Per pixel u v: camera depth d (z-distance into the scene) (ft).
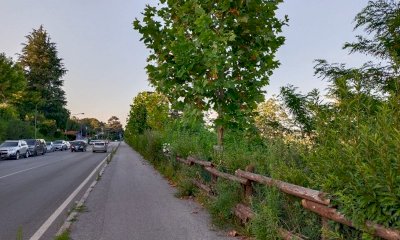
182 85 26.30
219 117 27.32
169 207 29.01
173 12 27.14
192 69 25.08
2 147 118.01
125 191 38.96
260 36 26.13
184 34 26.04
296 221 15.65
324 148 12.82
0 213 28.12
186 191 34.27
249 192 21.09
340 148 11.91
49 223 24.50
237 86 26.43
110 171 65.51
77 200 34.24
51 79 307.37
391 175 9.70
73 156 134.92
